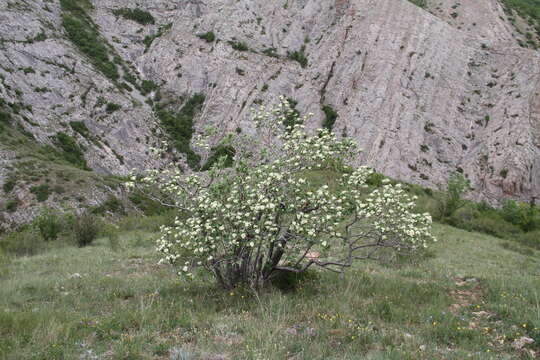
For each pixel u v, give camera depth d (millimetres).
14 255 16219
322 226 7500
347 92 48469
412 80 48062
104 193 32344
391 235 7945
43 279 9516
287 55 55219
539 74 47156
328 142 8156
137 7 63000
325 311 6805
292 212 7535
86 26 57062
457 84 49438
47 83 43969
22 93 41125
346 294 7691
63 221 20875
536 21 62406
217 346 5305
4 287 8562
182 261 8031
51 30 50719
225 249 7582
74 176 32500
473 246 18344
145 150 44062
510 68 50062
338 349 5387
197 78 52438
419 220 7711
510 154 42281
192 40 55750
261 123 8484
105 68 52188
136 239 16438
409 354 5062
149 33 60781
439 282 9789
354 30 53094
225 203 7371
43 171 31703
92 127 43344
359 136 44219
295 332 5883
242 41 54938
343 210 7641
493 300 8258
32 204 28609
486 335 6125
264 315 6332
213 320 6348
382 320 6609
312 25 58281
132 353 4996
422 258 13336
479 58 52156
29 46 45812
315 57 53812
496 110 47219
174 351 5027
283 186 7594
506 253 17500
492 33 57438
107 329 5910
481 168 42875
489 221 26422
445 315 6820
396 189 7773
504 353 5488
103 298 7883
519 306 7605
